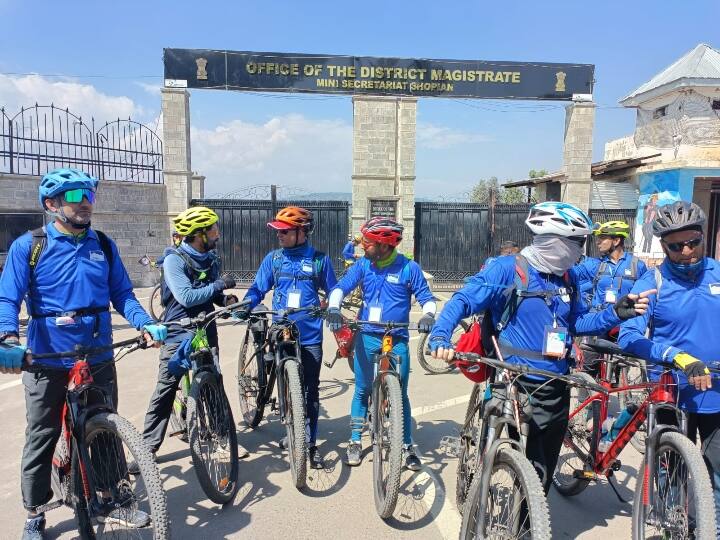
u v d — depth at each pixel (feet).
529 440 9.21
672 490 8.98
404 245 46.73
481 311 9.14
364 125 46.16
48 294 9.32
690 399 9.37
